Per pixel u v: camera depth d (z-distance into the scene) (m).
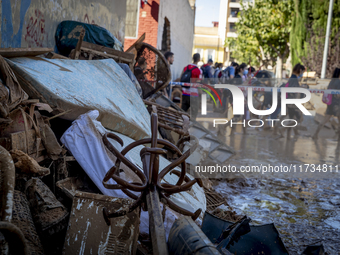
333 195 4.28
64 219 2.20
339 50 18.78
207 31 74.12
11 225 1.47
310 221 3.51
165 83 6.66
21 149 2.40
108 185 2.11
